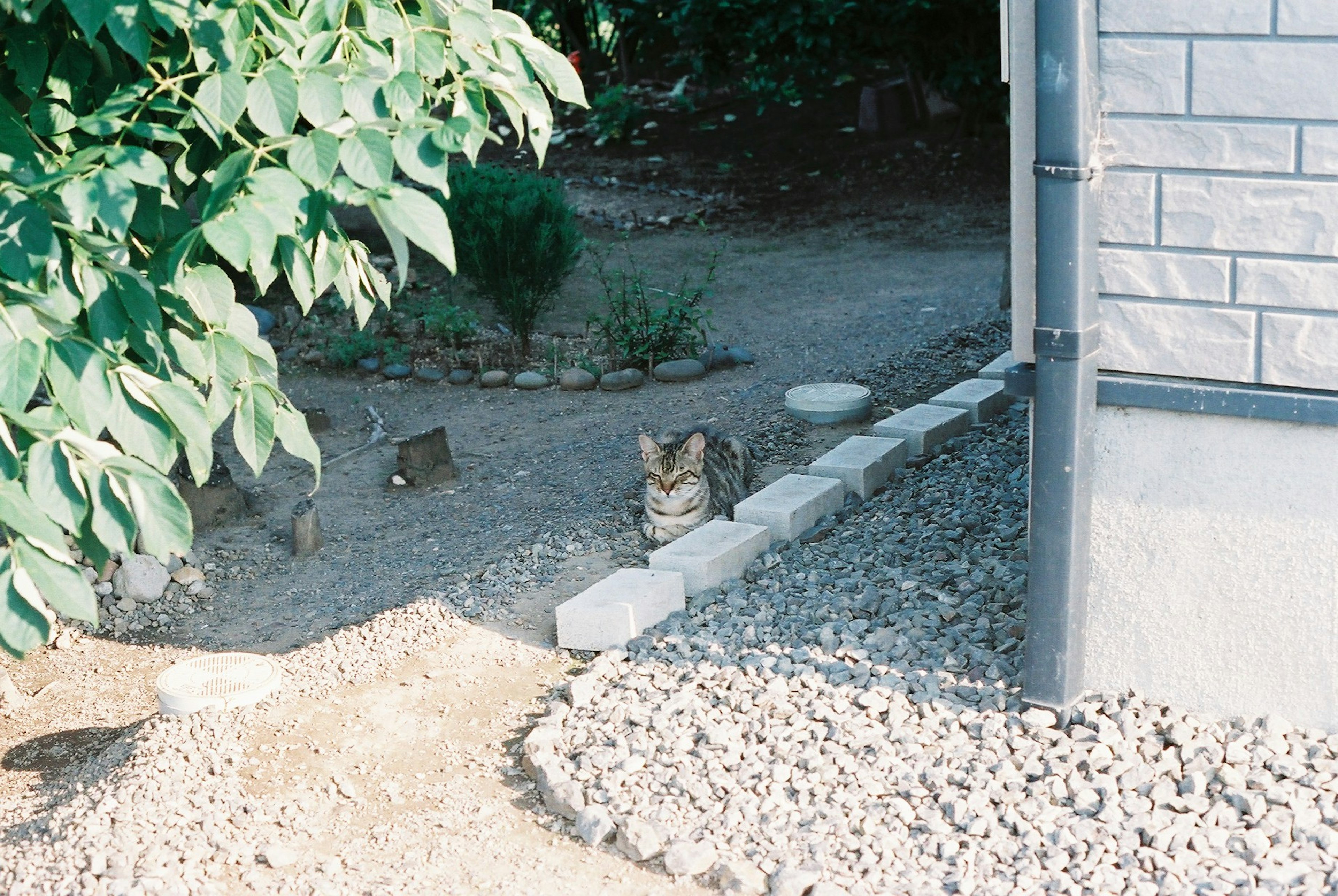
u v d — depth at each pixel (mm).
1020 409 8773
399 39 3236
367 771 4863
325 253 3459
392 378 10938
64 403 2965
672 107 21562
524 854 4270
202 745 4977
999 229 16516
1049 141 4102
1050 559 4430
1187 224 4125
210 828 4391
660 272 14984
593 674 5328
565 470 8508
